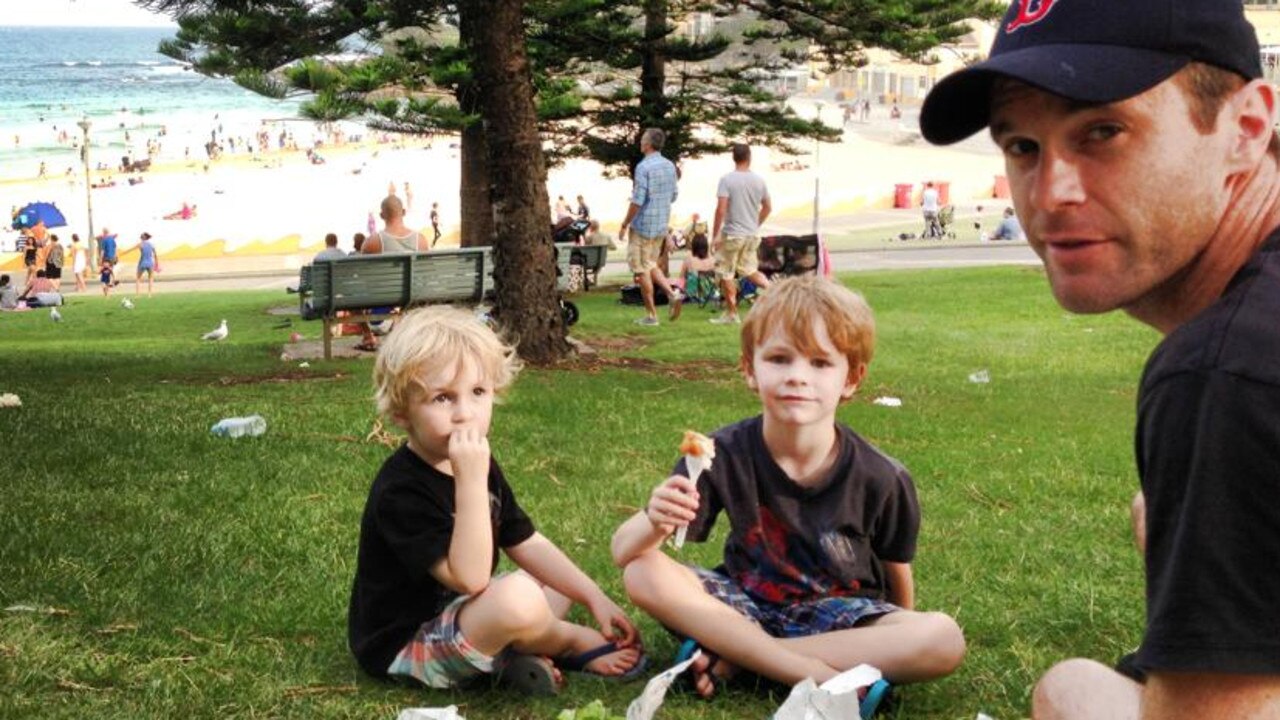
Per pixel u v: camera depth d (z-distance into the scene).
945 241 44.78
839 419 8.95
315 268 13.09
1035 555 5.38
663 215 16.61
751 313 3.79
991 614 4.54
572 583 4.02
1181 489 1.63
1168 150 1.69
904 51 21.83
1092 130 1.71
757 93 24.17
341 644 4.21
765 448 3.86
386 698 3.74
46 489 6.10
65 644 4.09
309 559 5.07
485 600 3.70
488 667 3.74
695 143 24.77
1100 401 10.44
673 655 4.10
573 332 15.55
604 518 5.89
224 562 4.99
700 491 3.84
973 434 8.55
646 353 13.47
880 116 112.44
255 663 3.98
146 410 8.42
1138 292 1.76
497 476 4.05
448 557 3.69
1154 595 1.68
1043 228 1.76
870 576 3.91
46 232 38.97
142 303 28.28
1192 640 1.60
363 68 16.81
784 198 60.22
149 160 85.19
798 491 3.81
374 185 73.69
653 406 9.05
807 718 2.72
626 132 24.77
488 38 11.66
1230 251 1.77
